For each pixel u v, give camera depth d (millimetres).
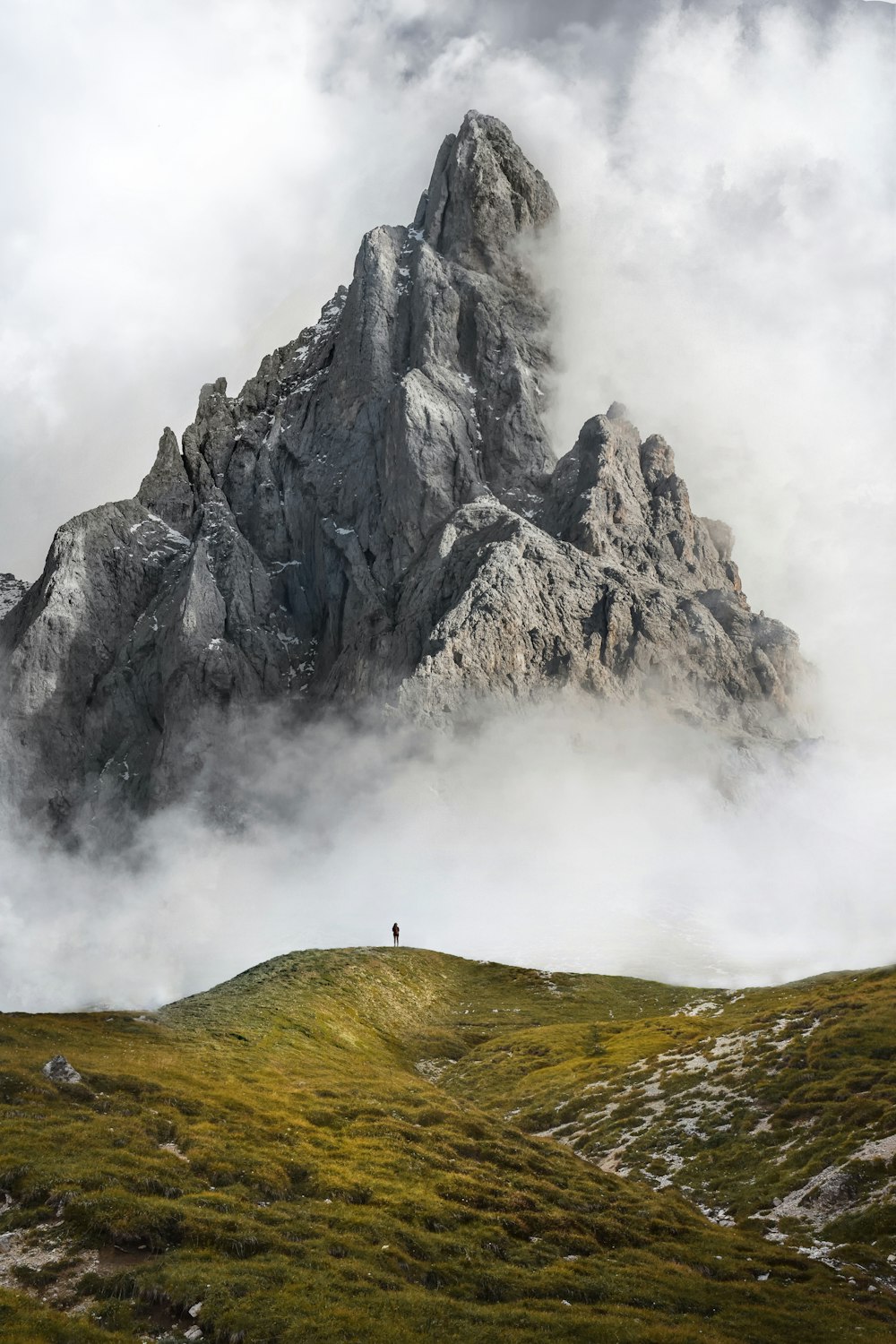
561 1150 66938
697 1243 53344
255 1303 38844
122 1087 59656
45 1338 35156
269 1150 54438
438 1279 44062
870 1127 63344
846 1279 49281
